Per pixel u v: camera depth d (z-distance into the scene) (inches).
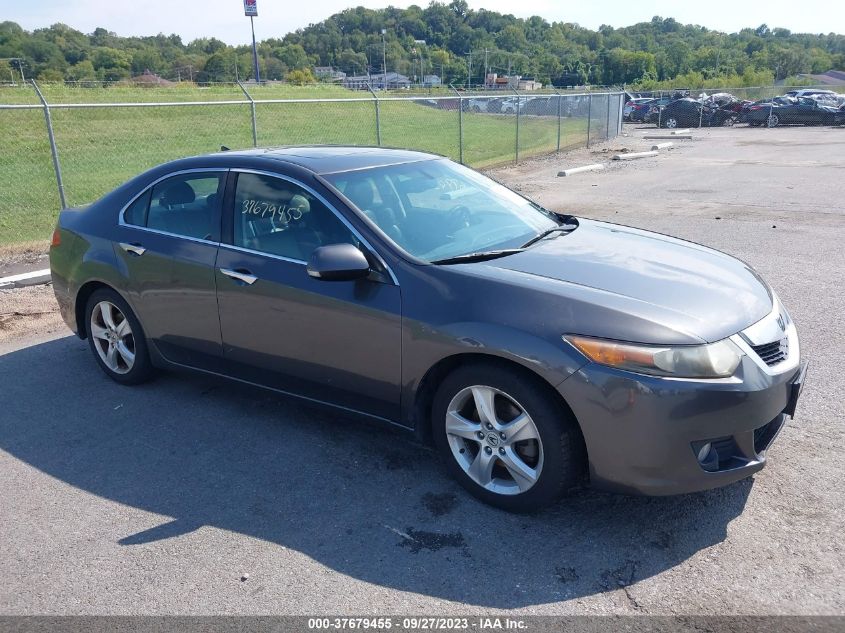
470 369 131.6
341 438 166.4
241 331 164.7
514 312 127.3
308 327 151.6
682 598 109.9
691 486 120.5
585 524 130.0
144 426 175.3
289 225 158.1
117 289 189.0
